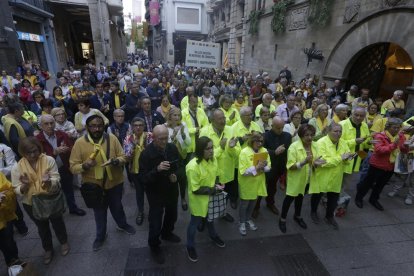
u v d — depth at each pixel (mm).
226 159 4109
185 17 39594
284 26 13977
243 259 3393
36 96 6449
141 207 4086
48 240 3256
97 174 3330
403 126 4500
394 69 9570
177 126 4383
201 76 13859
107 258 3367
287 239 3787
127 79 9406
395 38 7895
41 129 4094
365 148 4898
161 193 3166
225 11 26672
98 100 6828
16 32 14055
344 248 3625
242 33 20688
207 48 13266
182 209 4504
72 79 10953
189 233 3287
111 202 3613
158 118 5344
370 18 8680
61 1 22031
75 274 3119
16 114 4277
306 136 3641
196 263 3312
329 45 10734
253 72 18406
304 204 4750
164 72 15477
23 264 2766
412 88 7570
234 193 4551
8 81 10133
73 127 4574
